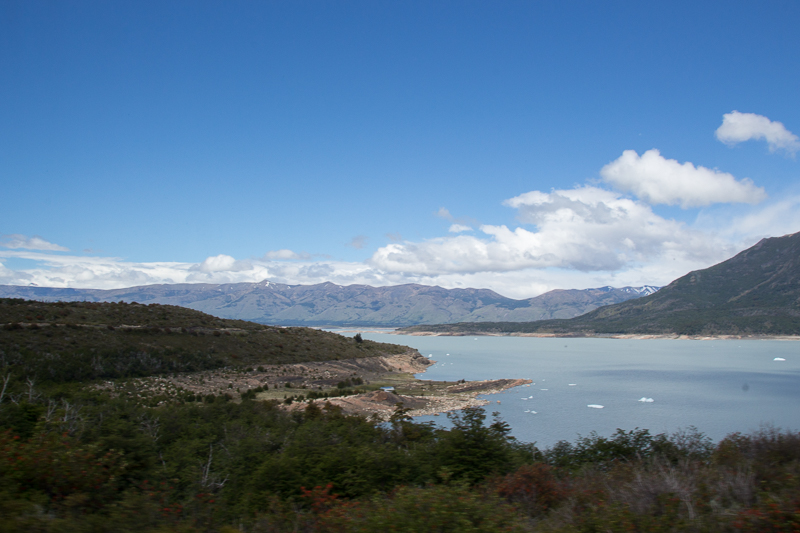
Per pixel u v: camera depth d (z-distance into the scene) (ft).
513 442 64.80
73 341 220.84
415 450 53.72
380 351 442.09
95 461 39.96
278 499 41.57
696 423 198.49
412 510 29.89
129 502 32.40
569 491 37.65
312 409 118.21
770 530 26.48
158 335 264.72
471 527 27.76
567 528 29.12
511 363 533.14
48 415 67.56
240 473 54.95
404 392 268.00
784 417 212.64
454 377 380.17
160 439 81.66
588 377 382.22
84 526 28.37
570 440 165.07
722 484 34.27
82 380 196.34
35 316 239.30
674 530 27.58
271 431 86.28
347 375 317.22
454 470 47.06
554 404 245.86
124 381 204.33
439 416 206.59
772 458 44.60
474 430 50.52
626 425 192.95
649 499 32.37
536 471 40.32
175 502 39.78
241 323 363.97
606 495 34.37
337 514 32.17
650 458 53.26
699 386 325.83
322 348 361.51
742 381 355.36
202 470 56.18
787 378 373.81
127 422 79.56
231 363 269.64
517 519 29.78
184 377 230.07
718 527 27.63
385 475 46.01
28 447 37.50
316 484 44.91
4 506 28.48
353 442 61.82
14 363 187.73
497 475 44.27
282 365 293.23
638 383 340.59
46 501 32.83
